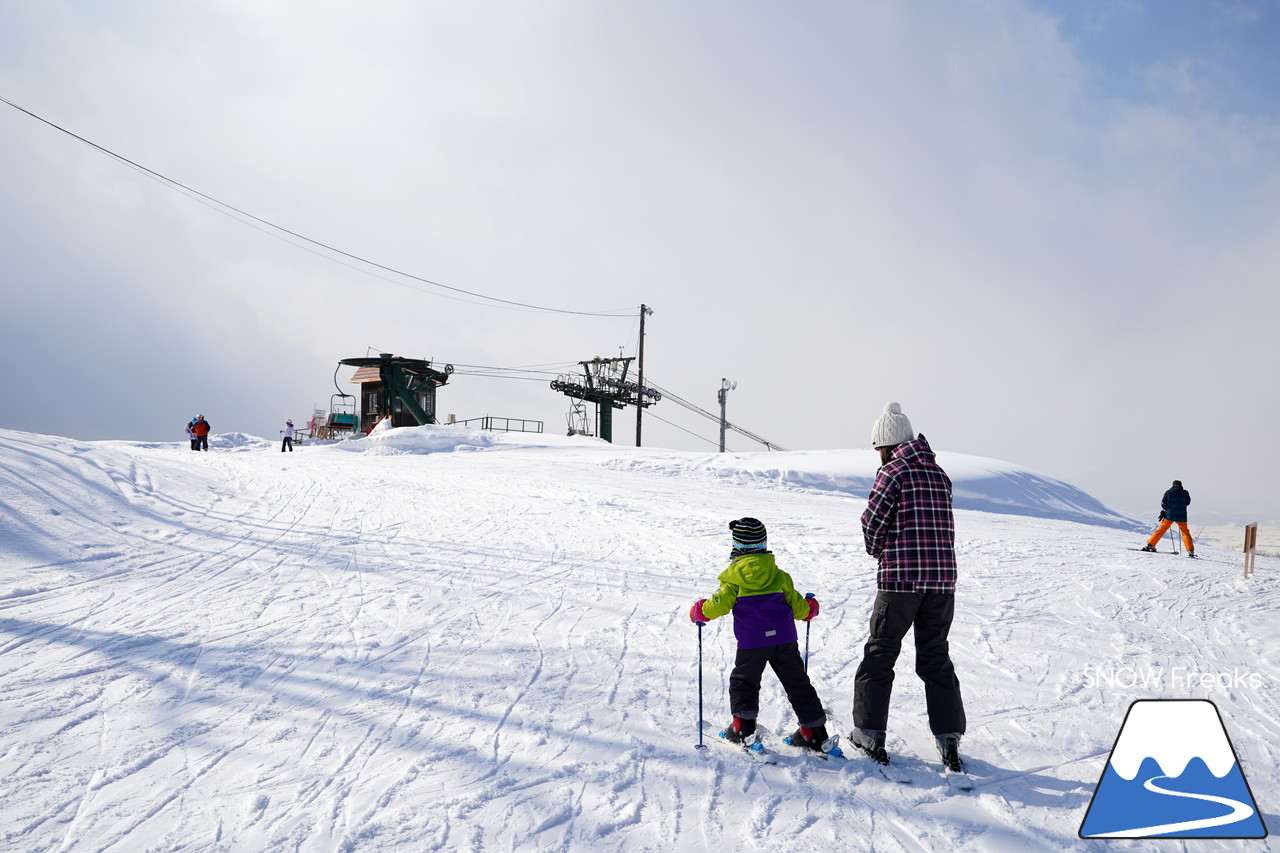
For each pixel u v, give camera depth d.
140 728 3.90
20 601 6.36
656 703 4.43
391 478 18.73
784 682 3.76
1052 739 4.02
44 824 2.91
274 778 3.36
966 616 7.05
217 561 8.37
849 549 10.72
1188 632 6.74
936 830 3.00
